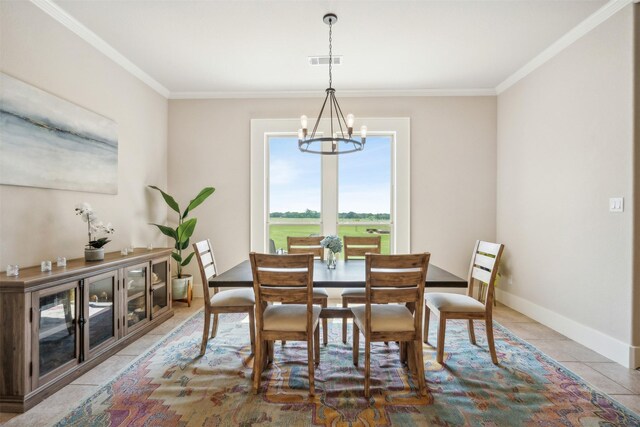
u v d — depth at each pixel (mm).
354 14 2490
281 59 3225
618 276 2361
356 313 2209
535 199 3293
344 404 1844
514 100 3650
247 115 4133
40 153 2270
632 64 2244
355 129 4078
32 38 2234
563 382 2070
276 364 2322
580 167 2705
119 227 3189
